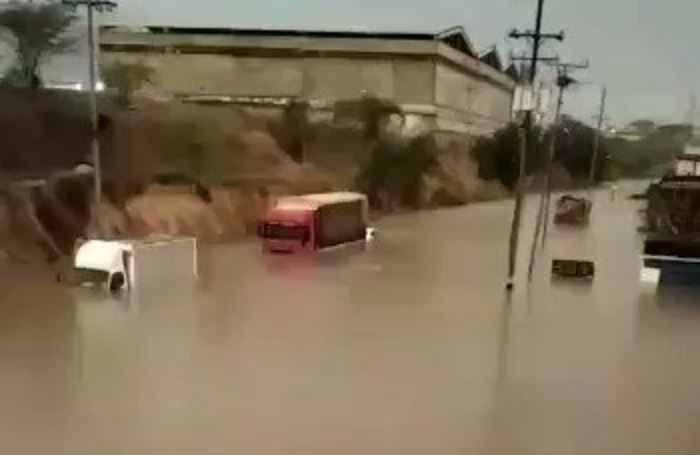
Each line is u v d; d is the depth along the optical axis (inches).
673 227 1674.5
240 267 1694.1
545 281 1615.4
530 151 1961.1
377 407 1048.2
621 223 1925.4
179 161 1974.7
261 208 2003.0
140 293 1487.5
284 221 1824.6
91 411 1025.5
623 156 1904.5
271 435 952.3
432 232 1964.8
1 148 1736.0
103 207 1766.7
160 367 1147.3
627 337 1301.7
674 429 1005.8
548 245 1870.1
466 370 1162.6
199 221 1897.1
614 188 1927.9
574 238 1934.1
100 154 1851.6
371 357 1194.6
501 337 1283.2
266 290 1535.4
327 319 1341.0
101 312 1370.6
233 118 2065.7
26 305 1389.0
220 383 1103.0
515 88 1793.8
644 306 1471.5
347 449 922.1
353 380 1120.8
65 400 1043.3
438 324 1344.7
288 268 1691.7
